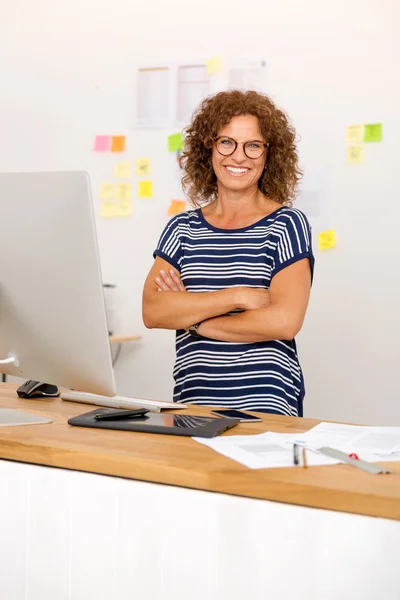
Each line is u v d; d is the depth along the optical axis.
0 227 1.43
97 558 1.18
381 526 0.99
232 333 1.90
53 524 1.21
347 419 3.43
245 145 2.01
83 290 1.37
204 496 1.10
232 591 1.08
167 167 3.72
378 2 3.34
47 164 3.95
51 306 1.42
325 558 1.03
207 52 3.64
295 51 3.48
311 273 2.01
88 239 1.33
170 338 3.74
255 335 1.89
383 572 0.99
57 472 1.21
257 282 1.97
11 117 3.99
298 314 1.89
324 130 3.44
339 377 3.44
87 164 3.87
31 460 1.24
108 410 1.55
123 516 1.16
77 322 1.40
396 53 3.33
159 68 3.71
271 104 2.08
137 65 3.76
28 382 1.82
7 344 1.55
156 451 1.21
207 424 1.40
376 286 3.38
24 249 1.41
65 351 1.45
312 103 3.46
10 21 3.96
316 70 3.45
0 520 1.26
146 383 3.79
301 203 3.48
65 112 3.89
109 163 3.83
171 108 3.70
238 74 3.58
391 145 3.35
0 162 4.03
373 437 1.37
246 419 1.52
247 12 3.56
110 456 1.17
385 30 3.34
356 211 3.40
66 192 1.34
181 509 1.11
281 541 1.05
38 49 3.92
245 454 1.19
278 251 1.97
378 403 3.39
